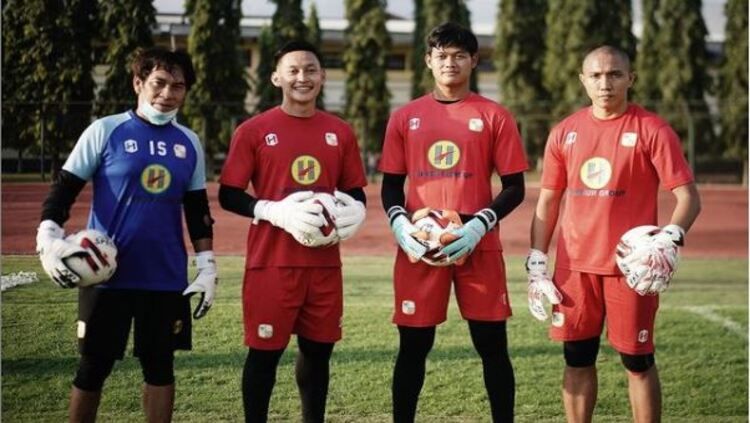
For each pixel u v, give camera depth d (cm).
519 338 450
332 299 301
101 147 280
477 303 300
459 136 302
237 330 415
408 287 303
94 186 285
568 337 306
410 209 306
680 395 389
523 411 369
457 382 390
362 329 443
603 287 303
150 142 284
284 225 280
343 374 392
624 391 389
